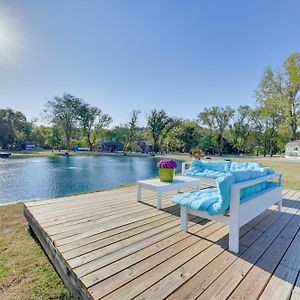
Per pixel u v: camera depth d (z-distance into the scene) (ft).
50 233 7.55
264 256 6.30
